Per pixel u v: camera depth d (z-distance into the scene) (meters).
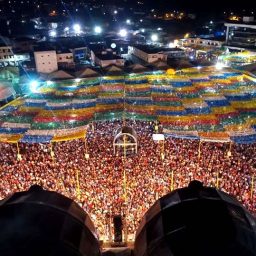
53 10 185.25
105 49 79.25
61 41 97.25
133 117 35.72
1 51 79.06
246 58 65.75
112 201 24.22
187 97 40.75
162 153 31.16
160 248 5.21
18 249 4.78
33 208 5.57
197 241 5.00
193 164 29.61
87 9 186.75
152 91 43.75
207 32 120.06
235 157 31.22
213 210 5.54
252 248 5.01
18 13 171.38
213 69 54.28
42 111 37.84
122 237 17.81
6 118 36.28
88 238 5.76
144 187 26.03
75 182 27.33
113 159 31.34
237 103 38.34
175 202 6.00
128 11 180.25
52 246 4.96
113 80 50.06
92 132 39.69
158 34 113.19
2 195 25.69
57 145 36.06
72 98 41.88
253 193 24.48
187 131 31.77
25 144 36.81
